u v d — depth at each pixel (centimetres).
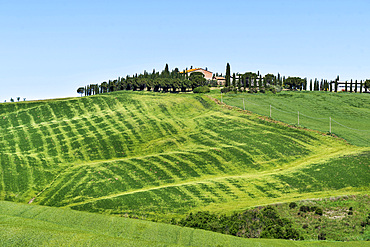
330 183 8081
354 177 8219
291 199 7294
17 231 4950
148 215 6919
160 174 9175
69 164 10106
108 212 7112
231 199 7619
